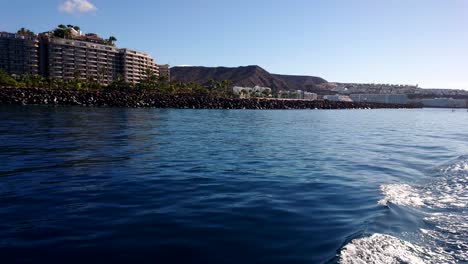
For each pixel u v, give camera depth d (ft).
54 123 126.41
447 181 42.93
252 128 137.49
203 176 45.44
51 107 264.72
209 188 39.01
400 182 43.01
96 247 22.30
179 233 25.02
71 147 68.49
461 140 107.04
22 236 23.94
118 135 92.99
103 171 46.78
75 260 20.44
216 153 66.95
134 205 31.83
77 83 403.54
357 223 27.43
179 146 75.46
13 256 20.84
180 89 525.75
